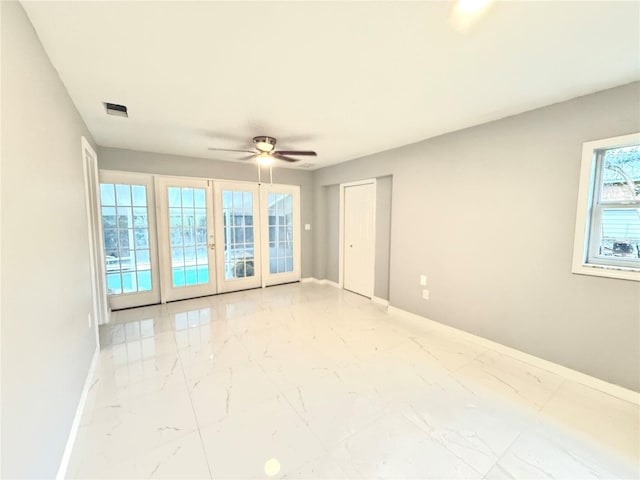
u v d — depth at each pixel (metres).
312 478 1.44
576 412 1.92
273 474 1.45
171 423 1.79
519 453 1.59
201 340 2.97
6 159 1.03
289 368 2.44
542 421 1.83
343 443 1.65
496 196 2.69
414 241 3.51
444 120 2.69
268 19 1.33
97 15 1.29
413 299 3.57
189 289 4.43
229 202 4.72
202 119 2.67
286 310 3.94
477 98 2.21
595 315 2.16
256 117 2.62
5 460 0.95
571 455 1.58
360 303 4.27
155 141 3.42
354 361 2.57
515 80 1.93
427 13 1.29
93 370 2.38
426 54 1.63
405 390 2.15
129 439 1.66
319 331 3.23
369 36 1.46
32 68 1.34
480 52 1.61
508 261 2.64
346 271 5.04
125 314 3.74
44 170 1.45
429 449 1.61
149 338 3.01
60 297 1.61
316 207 5.51
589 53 1.61
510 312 2.65
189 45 1.54
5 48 1.06
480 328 2.89
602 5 1.23
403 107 2.39
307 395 2.08
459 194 3.00
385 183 4.11
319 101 2.28
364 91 2.10
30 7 1.22
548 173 2.35
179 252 4.31
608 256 2.16
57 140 1.73
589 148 2.13
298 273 5.60
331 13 1.29
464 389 2.16
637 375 2.00
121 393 2.08
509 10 1.27
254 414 1.88
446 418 1.86
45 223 1.43
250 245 5.01
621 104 1.98
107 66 1.74
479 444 1.65
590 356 2.20
